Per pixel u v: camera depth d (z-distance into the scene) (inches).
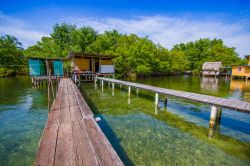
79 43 1283.2
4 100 425.4
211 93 570.6
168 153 178.1
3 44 1241.4
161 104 402.6
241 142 207.5
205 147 193.0
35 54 1239.5
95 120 190.2
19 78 1082.1
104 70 809.5
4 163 157.9
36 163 97.6
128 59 1034.7
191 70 2028.8
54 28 1412.4
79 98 305.7
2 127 245.6
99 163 99.8
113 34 1465.3
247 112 207.8
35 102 403.5
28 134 222.2
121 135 222.1
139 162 161.3
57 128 158.1
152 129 244.7
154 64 1272.1
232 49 2007.9
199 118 299.7
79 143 126.3
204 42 2026.3
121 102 417.7
